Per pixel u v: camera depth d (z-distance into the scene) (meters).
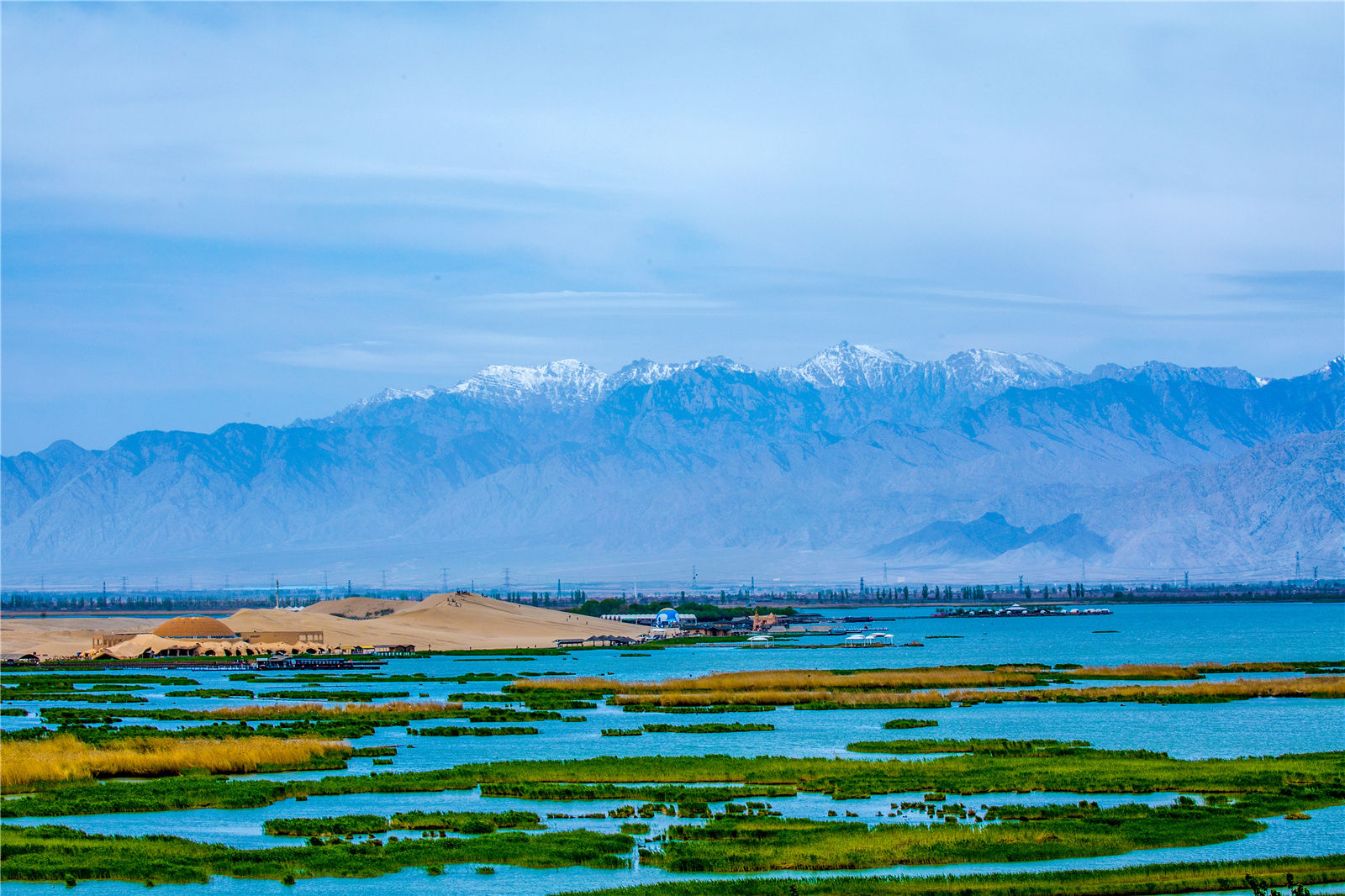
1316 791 88.00
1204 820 79.88
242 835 78.06
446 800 88.31
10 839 75.88
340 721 131.38
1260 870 69.06
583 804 86.88
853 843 74.69
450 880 68.81
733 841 75.69
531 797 88.75
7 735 118.12
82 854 72.50
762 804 86.81
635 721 135.50
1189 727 126.75
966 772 96.62
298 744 105.81
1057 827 78.38
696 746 114.19
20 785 91.69
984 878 68.44
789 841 75.31
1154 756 104.94
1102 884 67.25
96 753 99.75
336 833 78.19
